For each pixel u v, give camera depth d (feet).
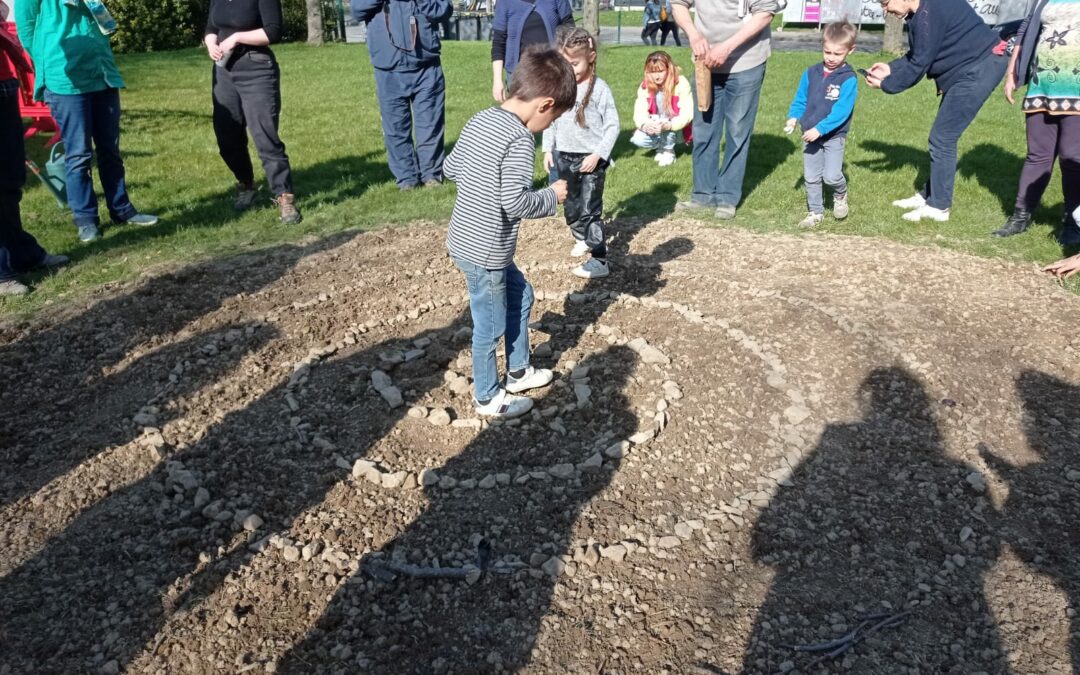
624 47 71.92
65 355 15.42
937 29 19.84
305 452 12.42
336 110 41.50
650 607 9.42
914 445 12.41
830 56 20.11
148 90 48.96
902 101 40.34
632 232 21.91
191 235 21.70
